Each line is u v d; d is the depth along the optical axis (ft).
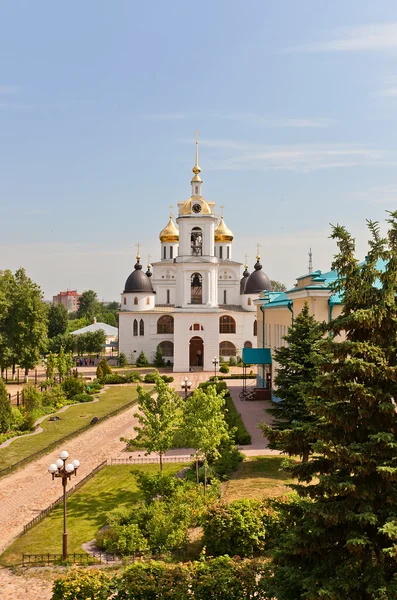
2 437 140.05
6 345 241.96
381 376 47.06
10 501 98.68
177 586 54.54
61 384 203.31
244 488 94.22
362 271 50.49
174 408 99.19
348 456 45.09
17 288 247.50
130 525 76.59
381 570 44.06
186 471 110.01
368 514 44.09
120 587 55.88
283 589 48.34
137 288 311.88
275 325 184.65
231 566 55.67
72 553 75.31
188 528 80.43
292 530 49.73
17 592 65.87
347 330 51.11
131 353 311.68
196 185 279.08
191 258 277.23
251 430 143.95
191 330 280.31
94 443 139.64
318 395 49.21
